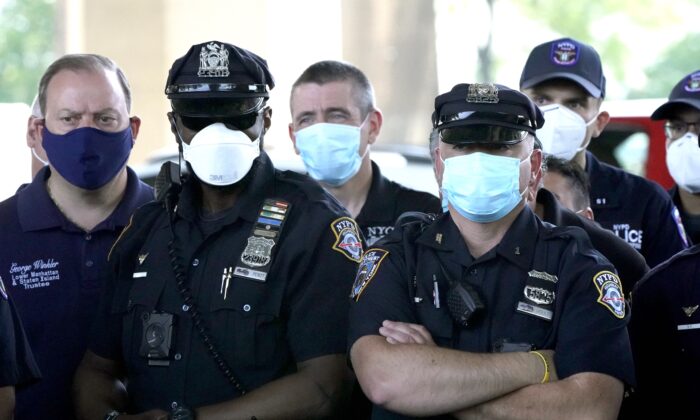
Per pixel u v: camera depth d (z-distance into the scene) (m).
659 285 7.07
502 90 6.61
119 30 28.62
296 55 28.42
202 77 6.81
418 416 6.38
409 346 6.41
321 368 6.74
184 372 6.81
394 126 27.83
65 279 7.94
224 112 6.82
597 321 6.39
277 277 6.84
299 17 28.36
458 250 6.65
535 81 9.71
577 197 8.45
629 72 49.59
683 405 6.98
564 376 6.36
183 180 7.14
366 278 6.72
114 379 7.29
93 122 7.78
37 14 56.31
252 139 6.96
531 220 6.71
